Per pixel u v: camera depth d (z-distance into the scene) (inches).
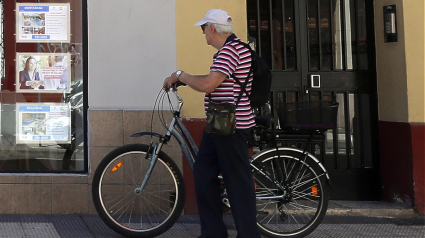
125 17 194.4
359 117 229.9
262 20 224.5
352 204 219.3
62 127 197.9
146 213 191.3
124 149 166.4
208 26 145.1
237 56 140.3
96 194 165.0
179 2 196.4
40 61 197.8
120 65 194.5
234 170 143.9
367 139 230.8
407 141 211.5
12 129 197.3
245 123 142.9
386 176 226.2
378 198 230.2
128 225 171.2
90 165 193.6
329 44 229.5
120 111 194.1
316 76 226.8
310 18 227.9
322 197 171.3
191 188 198.4
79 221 183.9
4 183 190.9
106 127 193.8
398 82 215.8
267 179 168.9
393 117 219.9
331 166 228.4
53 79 197.9
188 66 196.9
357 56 229.8
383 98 225.9
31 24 197.3
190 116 195.6
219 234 150.3
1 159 196.7
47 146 197.9
